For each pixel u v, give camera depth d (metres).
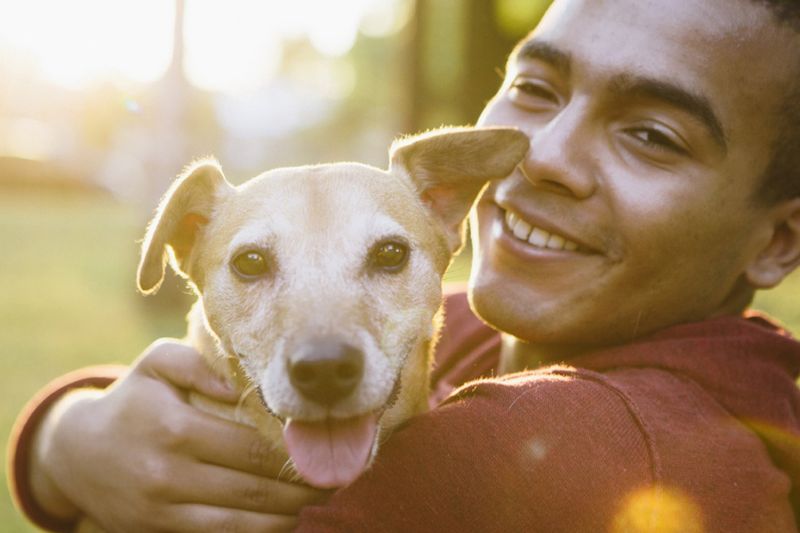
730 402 0.43
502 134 0.47
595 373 0.41
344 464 0.43
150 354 0.50
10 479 0.52
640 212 0.44
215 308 0.51
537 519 0.37
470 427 0.39
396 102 2.95
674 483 0.38
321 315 0.47
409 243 0.52
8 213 4.59
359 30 8.51
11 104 8.99
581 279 0.46
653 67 0.44
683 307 0.46
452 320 0.60
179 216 0.52
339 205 0.51
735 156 0.44
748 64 0.44
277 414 0.45
